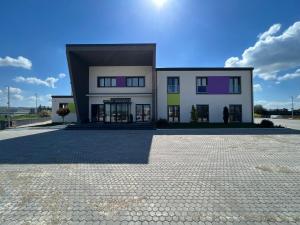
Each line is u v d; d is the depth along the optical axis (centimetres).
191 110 2345
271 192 471
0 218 363
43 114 4603
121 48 2033
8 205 411
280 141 1176
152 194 462
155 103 2261
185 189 489
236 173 608
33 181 546
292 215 370
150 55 2183
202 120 2353
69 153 884
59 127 2158
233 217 364
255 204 413
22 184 525
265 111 5650
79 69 2255
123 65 2514
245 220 354
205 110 2362
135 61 2373
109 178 569
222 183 528
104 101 2434
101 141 1210
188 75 2364
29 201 429
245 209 393
